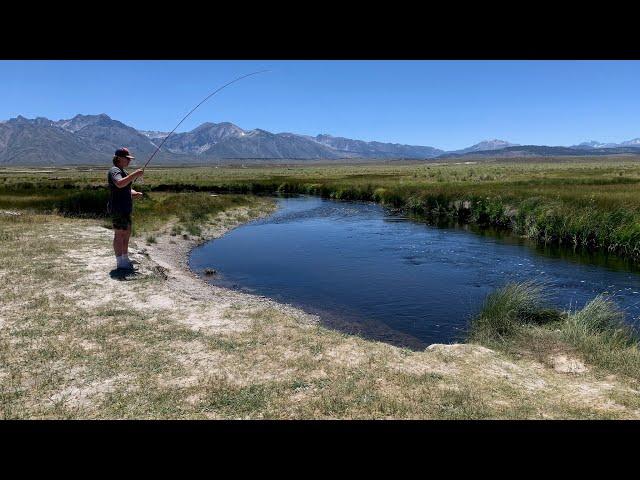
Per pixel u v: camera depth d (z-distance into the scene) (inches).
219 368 222.1
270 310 323.3
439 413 184.9
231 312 313.6
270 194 2159.2
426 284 541.0
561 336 290.8
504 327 335.6
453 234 935.0
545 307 391.2
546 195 1025.5
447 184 1720.0
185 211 1155.3
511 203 1039.0
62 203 948.0
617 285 522.6
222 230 1016.9
